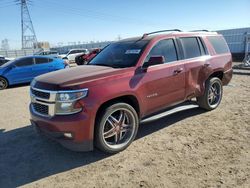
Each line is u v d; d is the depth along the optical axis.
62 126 3.74
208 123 5.43
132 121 4.38
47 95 3.88
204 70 5.69
